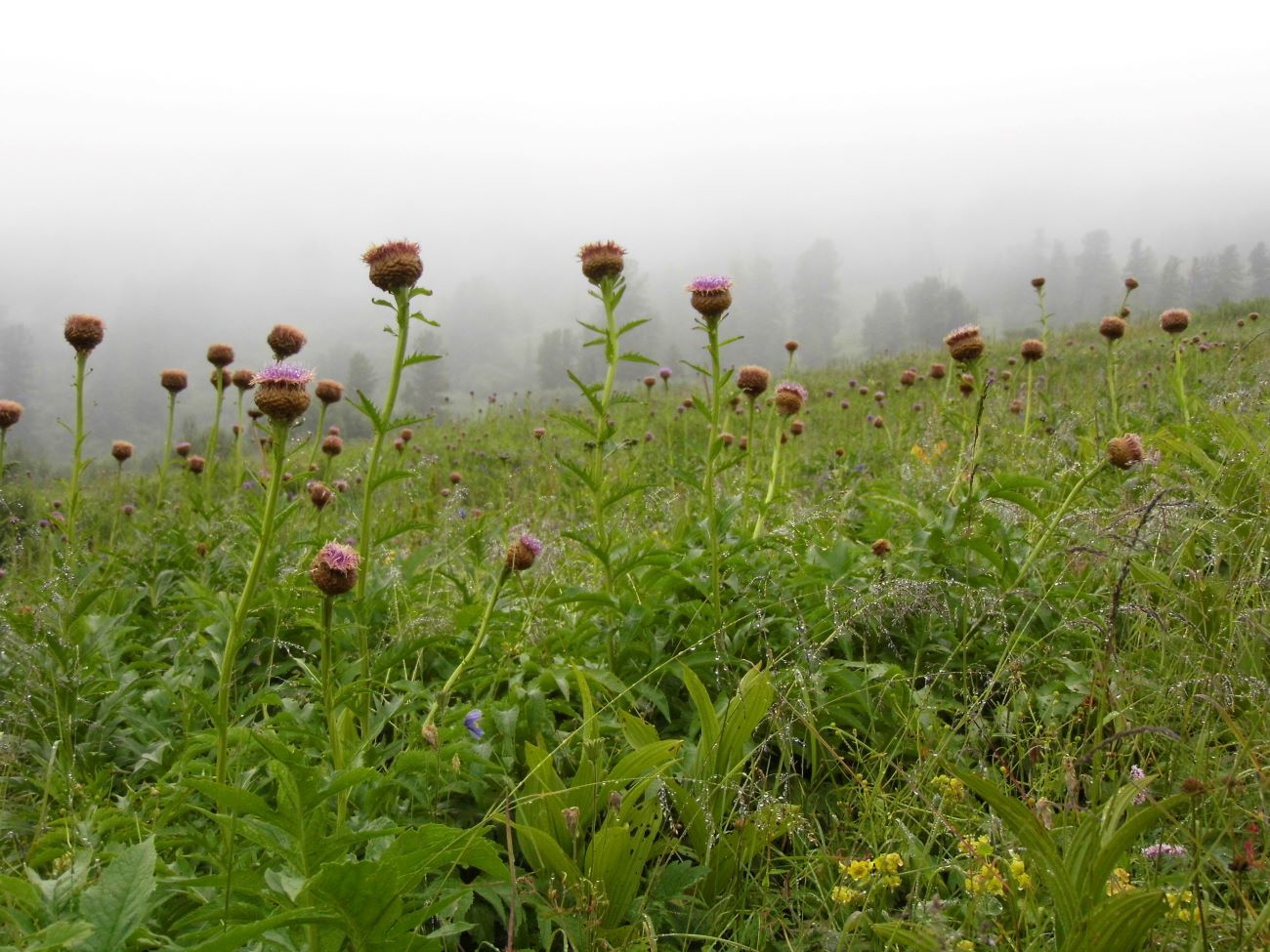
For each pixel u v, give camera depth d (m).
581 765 2.39
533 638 3.33
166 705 3.22
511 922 1.78
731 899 2.31
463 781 2.50
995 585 3.50
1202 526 3.23
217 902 1.83
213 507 5.50
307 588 3.48
